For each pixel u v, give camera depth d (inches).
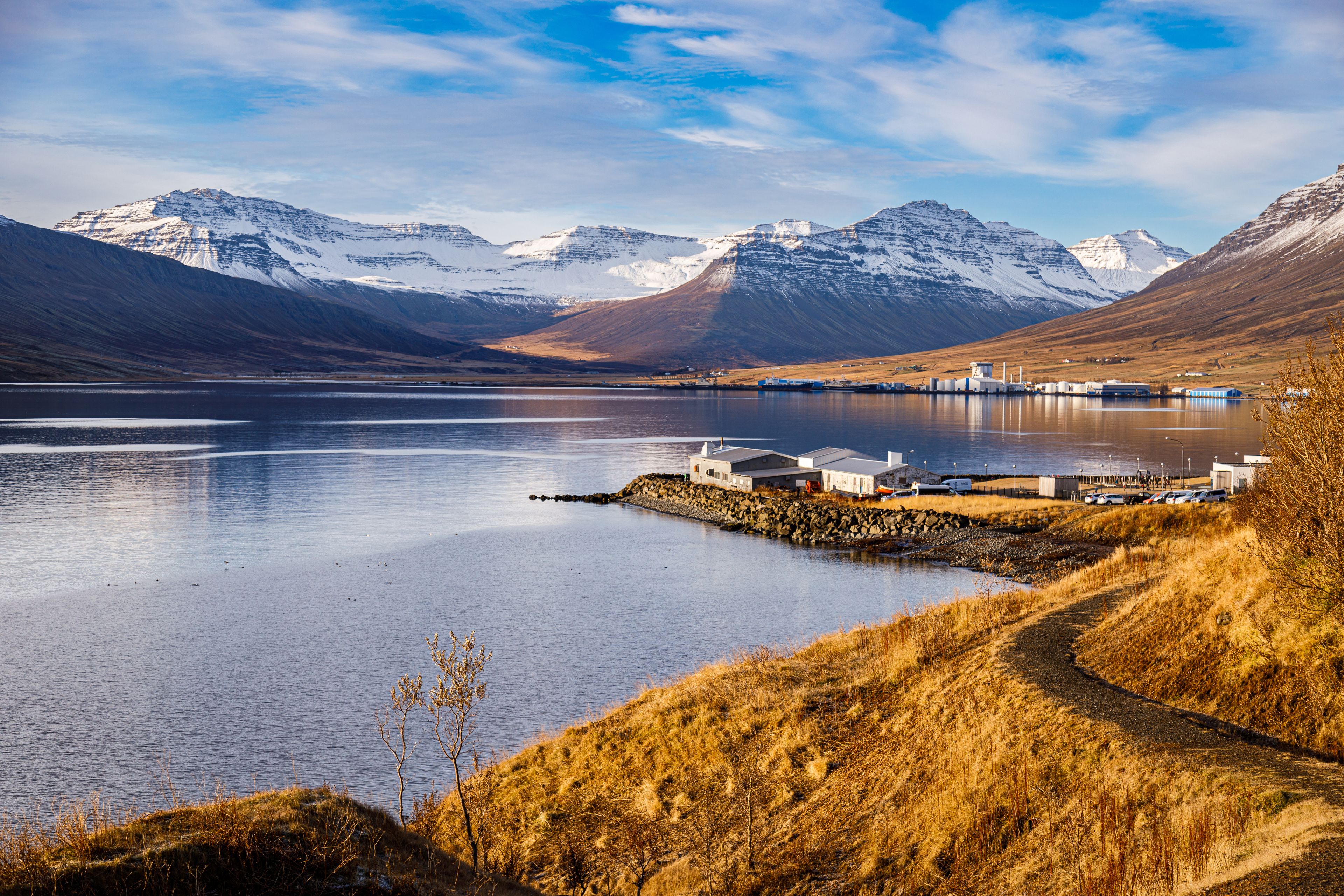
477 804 1283.2
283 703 2305.6
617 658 2628.0
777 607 3193.9
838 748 1201.4
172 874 645.3
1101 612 1481.3
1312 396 1079.0
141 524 4872.0
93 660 2655.0
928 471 6289.4
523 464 7780.5
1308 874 615.8
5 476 6599.4
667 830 1127.6
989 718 1077.8
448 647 2753.4
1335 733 874.8
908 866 911.7
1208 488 5187.0
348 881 699.4
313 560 4067.4
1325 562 1005.8
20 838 716.0
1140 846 776.9
